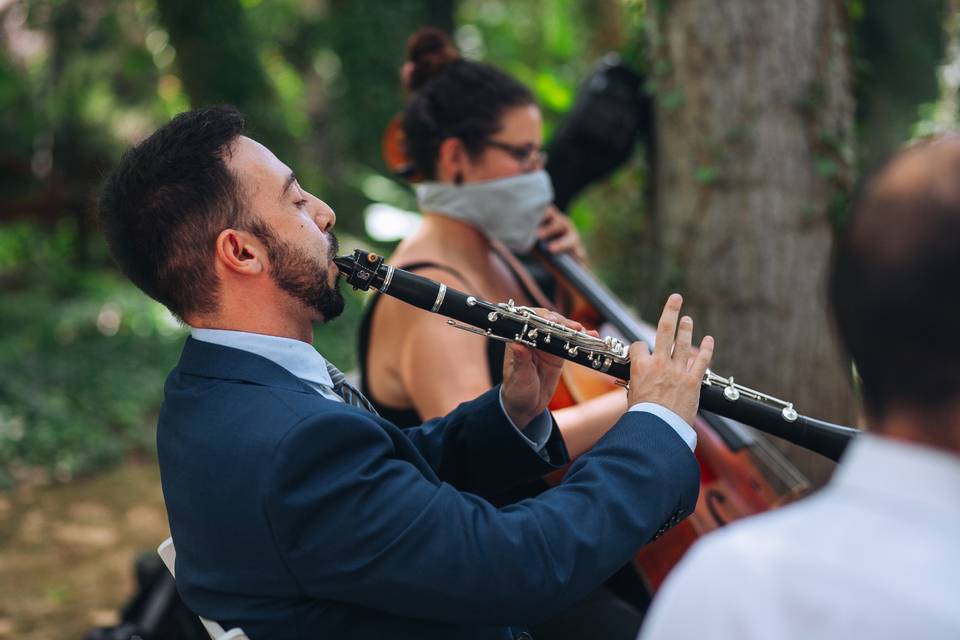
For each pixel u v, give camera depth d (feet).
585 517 6.64
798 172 15.38
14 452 31.35
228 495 6.61
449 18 56.29
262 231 7.14
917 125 24.54
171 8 48.47
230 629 6.82
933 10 51.21
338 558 6.45
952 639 3.43
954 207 3.66
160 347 43.55
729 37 15.31
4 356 39.42
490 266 11.84
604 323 12.84
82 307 47.80
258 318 7.25
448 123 11.68
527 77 35.73
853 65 16.35
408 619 6.89
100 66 55.62
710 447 11.50
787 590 3.71
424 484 6.73
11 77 55.62
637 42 16.52
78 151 55.93
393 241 50.90
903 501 3.67
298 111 63.57
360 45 54.08
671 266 15.83
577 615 10.41
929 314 3.69
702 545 4.10
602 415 10.42
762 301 15.40
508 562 6.48
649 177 16.57
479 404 8.39
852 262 3.88
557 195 15.93
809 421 7.70
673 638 3.96
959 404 3.77
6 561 24.02
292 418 6.63
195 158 7.10
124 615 14.78
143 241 7.20
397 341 11.23
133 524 26.91
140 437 34.12
